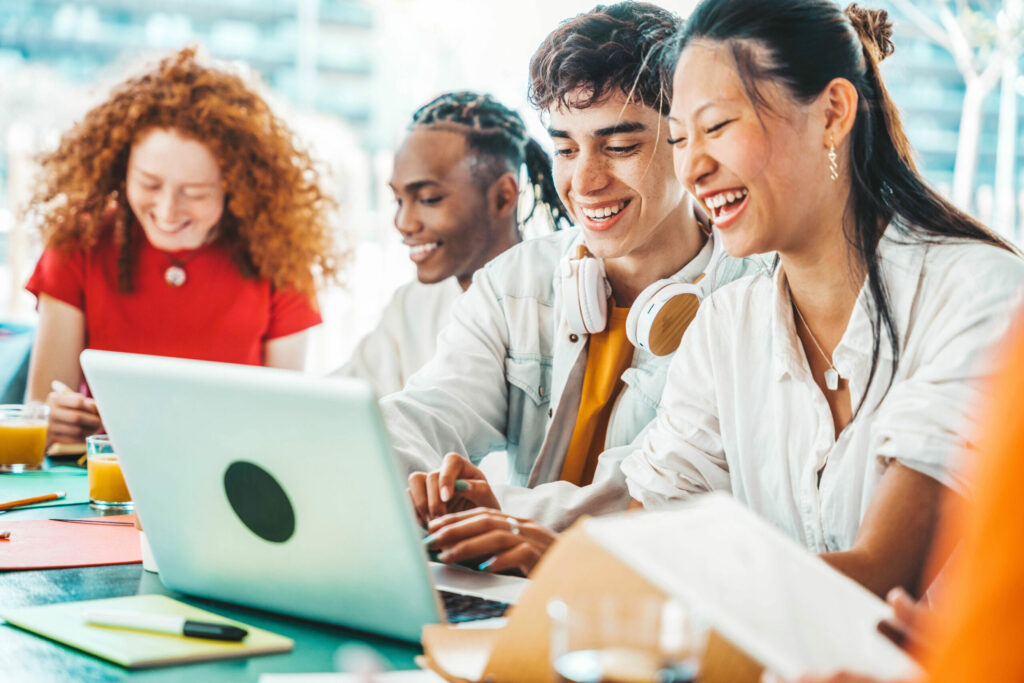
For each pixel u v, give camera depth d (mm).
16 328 2768
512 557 1142
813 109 1246
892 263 1267
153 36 6793
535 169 2504
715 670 774
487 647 861
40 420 1908
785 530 1365
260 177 2664
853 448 1269
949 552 1109
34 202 2707
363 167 4434
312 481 917
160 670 887
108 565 1229
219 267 2682
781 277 1367
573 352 1832
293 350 2758
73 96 4102
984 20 5816
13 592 1108
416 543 899
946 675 437
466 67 4703
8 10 6422
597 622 632
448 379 1870
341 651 944
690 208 1807
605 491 1570
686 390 1457
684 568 648
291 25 7113
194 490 1014
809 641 623
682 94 1297
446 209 2479
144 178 2572
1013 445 424
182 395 962
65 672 876
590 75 1665
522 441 1938
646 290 1721
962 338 1175
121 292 2625
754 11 1238
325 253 2867
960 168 5957
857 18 1316
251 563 1017
